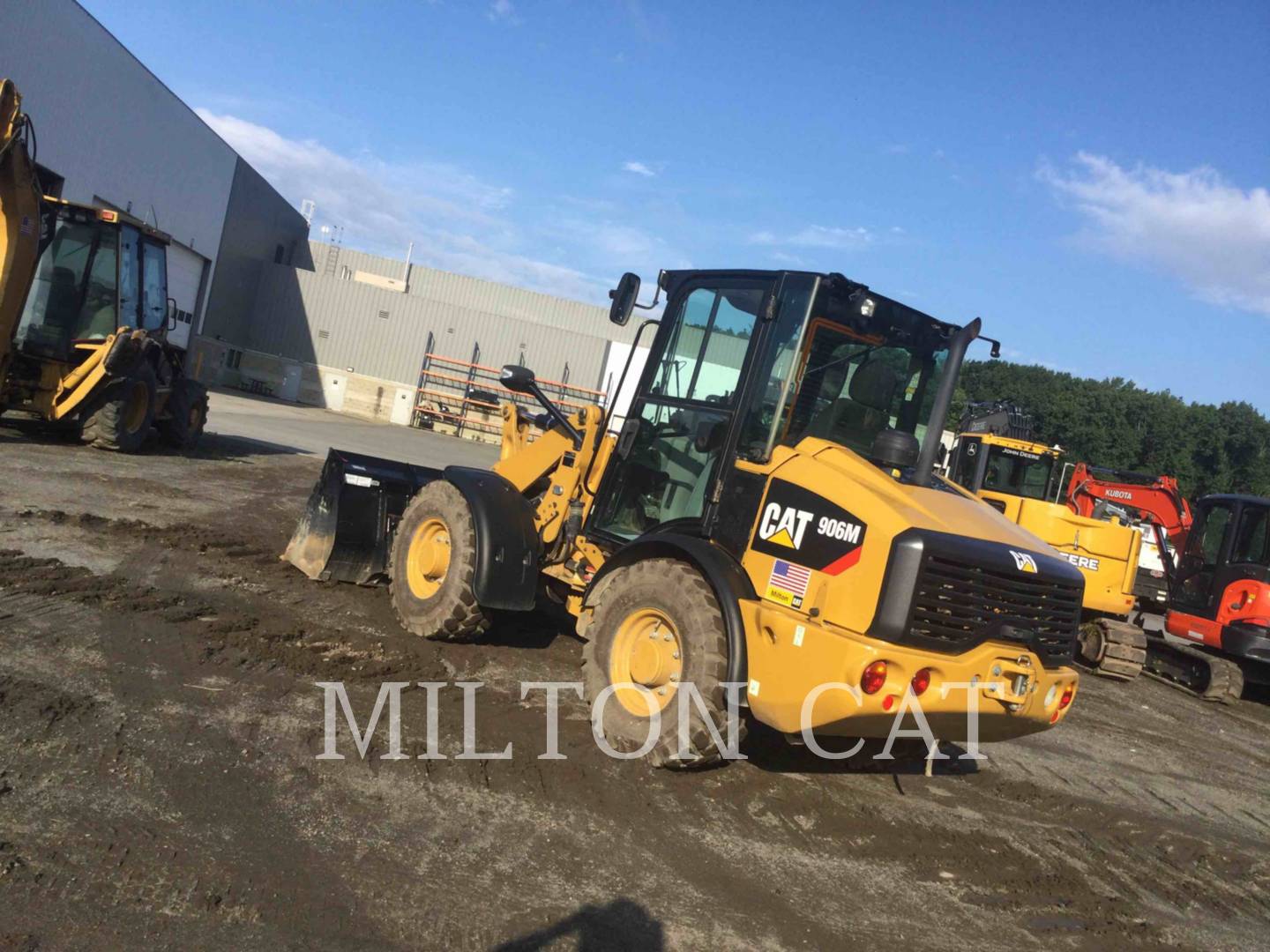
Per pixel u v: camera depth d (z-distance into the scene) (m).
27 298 11.23
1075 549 11.94
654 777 4.93
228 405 25.94
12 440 11.29
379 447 22.30
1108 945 4.14
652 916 3.63
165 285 13.09
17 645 4.98
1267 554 11.59
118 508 8.76
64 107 20.17
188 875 3.28
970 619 4.51
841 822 4.93
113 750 4.04
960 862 4.73
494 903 3.50
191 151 27.47
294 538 7.55
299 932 3.10
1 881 3.07
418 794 4.23
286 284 36.94
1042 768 6.82
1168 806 6.50
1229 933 4.52
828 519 4.63
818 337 5.27
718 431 5.34
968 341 5.11
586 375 37.22
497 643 6.81
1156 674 12.79
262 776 4.10
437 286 45.03
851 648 4.29
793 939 3.67
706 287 5.80
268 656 5.55
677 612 4.92
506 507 6.39
